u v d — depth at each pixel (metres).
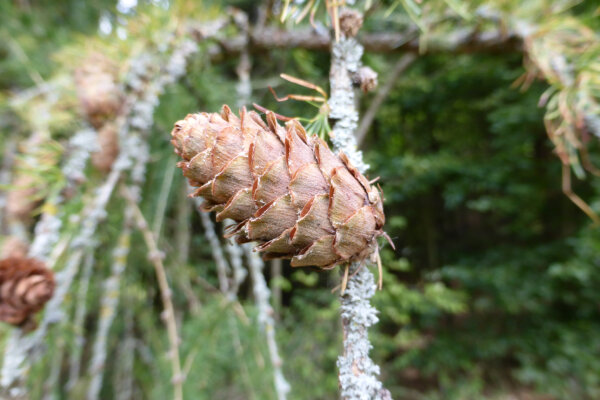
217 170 0.06
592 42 0.12
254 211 0.06
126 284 0.21
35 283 0.09
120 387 0.23
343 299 0.06
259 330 0.16
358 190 0.06
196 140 0.06
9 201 0.13
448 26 0.15
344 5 0.07
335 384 0.30
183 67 0.14
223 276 0.16
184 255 0.24
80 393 0.19
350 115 0.07
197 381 0.16
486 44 0.15
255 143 0.06
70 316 0.16
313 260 0.06
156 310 0.26
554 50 0.12
